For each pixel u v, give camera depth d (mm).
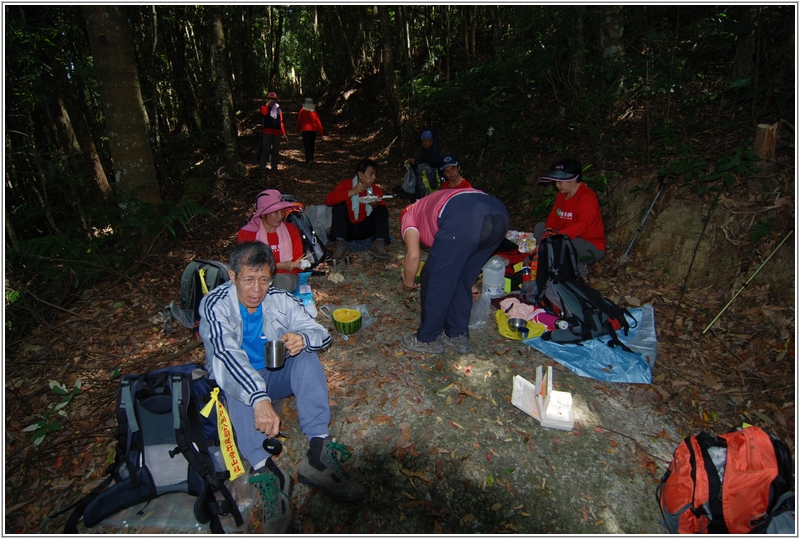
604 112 6016
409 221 3396
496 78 7684
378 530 2346
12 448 2955
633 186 5094
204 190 7805
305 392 2545
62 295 4688
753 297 3779
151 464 2330
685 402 3146
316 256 4457
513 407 3096
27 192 6223
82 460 2805
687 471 2240
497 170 7398
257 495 2477
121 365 3643
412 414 3039
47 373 3625
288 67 29859
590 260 4387
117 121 5254
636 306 4180
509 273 4500
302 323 2594
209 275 3312
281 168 10047
